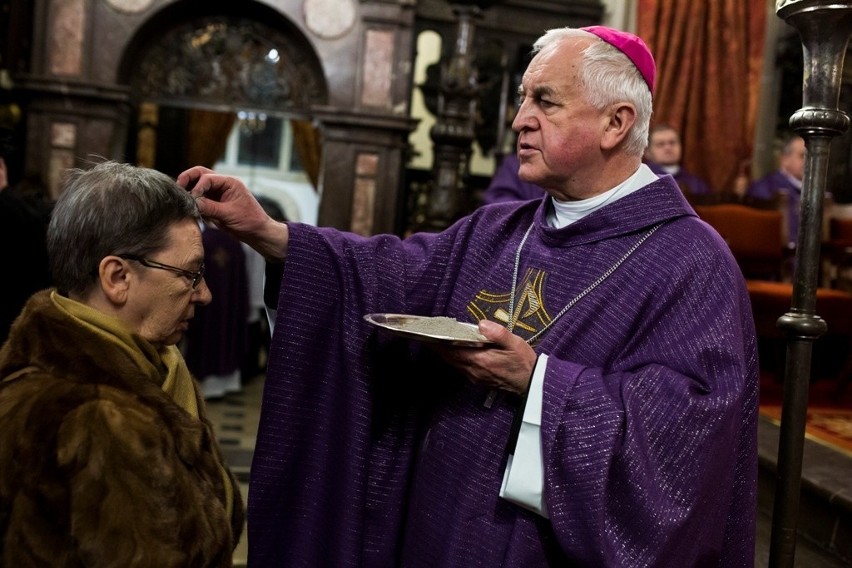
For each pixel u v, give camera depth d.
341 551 2.05
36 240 3.15
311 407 2.15
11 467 1.36
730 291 1.85
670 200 1.97
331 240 2.15
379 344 2.14
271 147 15.17
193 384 1.78
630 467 1.71
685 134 8.38
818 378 5.77
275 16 8.41
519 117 1.99
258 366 8.96
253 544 2.15
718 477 1.77
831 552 2.90
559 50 1.95
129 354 1.55
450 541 1.92
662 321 1.86
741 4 8.38
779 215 5.95
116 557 1.33
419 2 8.55
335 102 8.35
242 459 5.51
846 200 8.58
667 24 8.27
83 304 1.56
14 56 8.04
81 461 1.36
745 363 1.84
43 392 1.41
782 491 2.10
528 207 2.23
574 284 1.99
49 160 8.04
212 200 2.05
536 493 1.79
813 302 2.07
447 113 5.93
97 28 8.08
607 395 1.77
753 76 8.46
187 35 8.50
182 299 1.62
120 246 1.55
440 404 2.07
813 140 2.05
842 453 3.45
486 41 8.60
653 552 1.70
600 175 1.99
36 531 1.33
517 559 1.83
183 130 12.03
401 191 8.62
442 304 2.18
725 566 1.93
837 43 2.01
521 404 1.82
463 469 1.95
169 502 1.40
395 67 8.36
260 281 8.61
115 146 8.24
